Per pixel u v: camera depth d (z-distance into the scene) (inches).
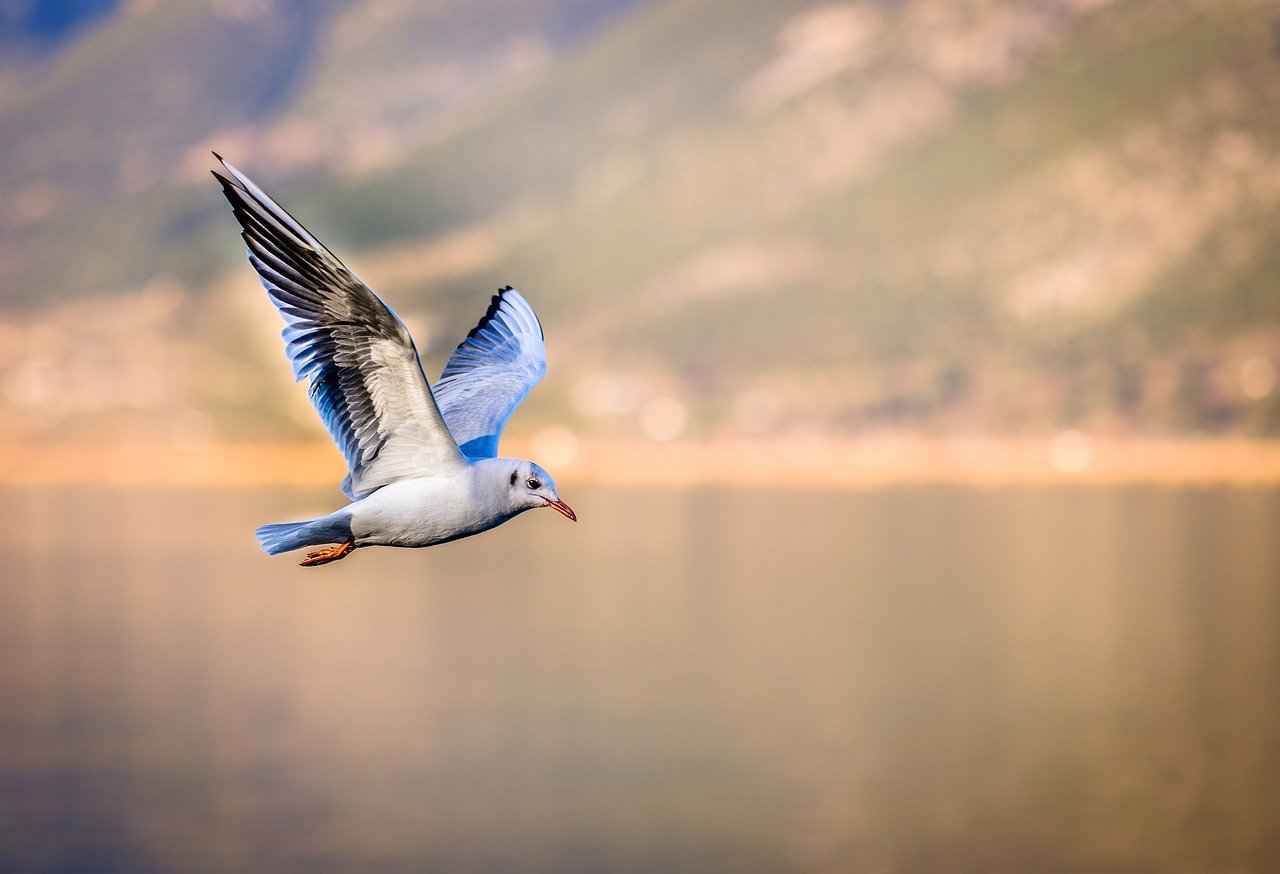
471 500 396.2
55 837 1432.1
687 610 2947.8
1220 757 1718.8
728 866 1362.0
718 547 4143.7
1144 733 1844.2
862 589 3221.0
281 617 2974.9
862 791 1599.4
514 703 2054.6
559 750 1784.0
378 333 374.0
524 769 1697.8
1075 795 1576.0
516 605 3090.6
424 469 397.7
